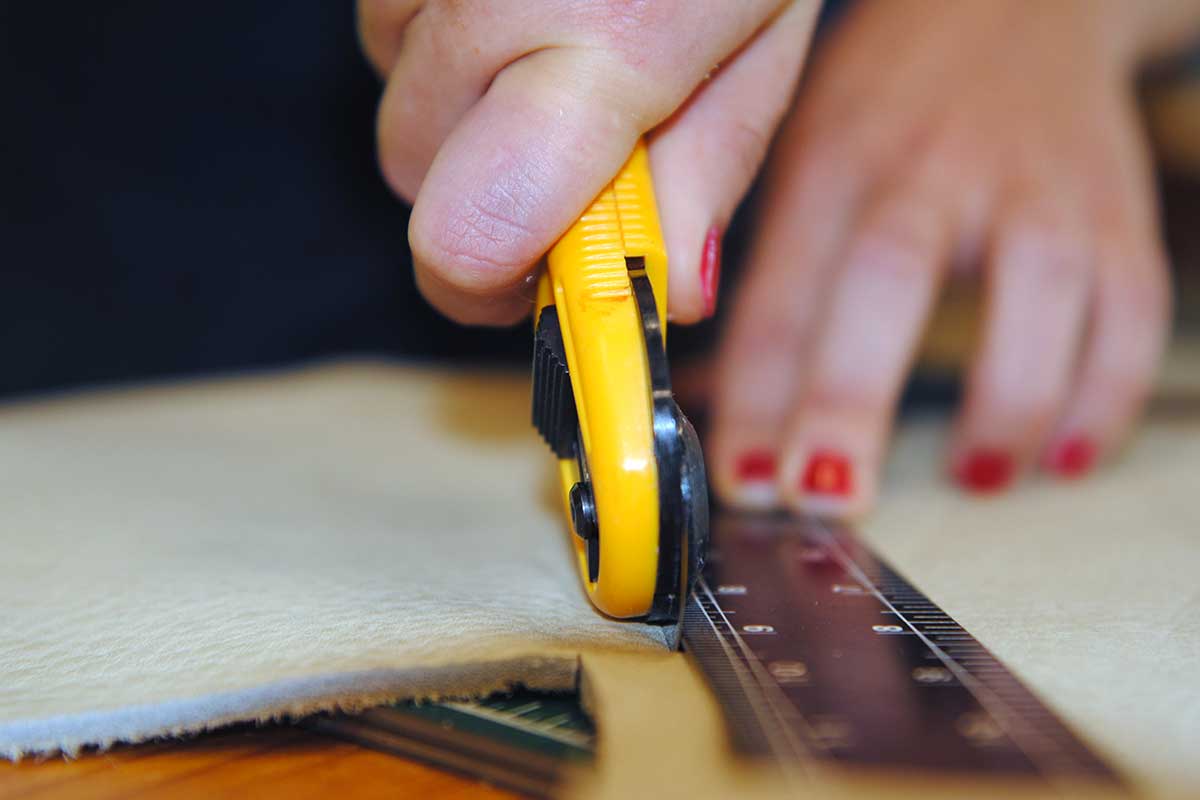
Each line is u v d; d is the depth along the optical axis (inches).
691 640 11.0
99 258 21.6
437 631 11.2
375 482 15.3
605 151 11.2
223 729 10.8
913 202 15.9
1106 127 17.2
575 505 11.2
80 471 15.5
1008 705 10.2
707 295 12.0
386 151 12.2
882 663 10.8
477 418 18.5
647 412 10.9
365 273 23.8
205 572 12.6
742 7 11.4
